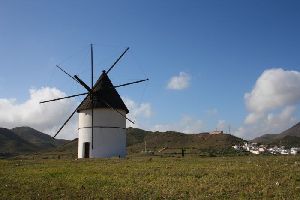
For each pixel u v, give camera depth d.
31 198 19.84
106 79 49.50
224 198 17.70
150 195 19.02
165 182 21.59
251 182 20.41
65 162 35.00
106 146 47.38
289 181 20.00
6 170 29.22
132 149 105.94
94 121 47.72
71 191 20.75
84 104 48.59
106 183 22.23
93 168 28.77
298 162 26.64
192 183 20.97
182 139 124.31
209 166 26.97
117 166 29.50
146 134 153.00
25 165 32.84
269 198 17.19
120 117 48.69
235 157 35.56
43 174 26.36
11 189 21.81
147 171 25.62
